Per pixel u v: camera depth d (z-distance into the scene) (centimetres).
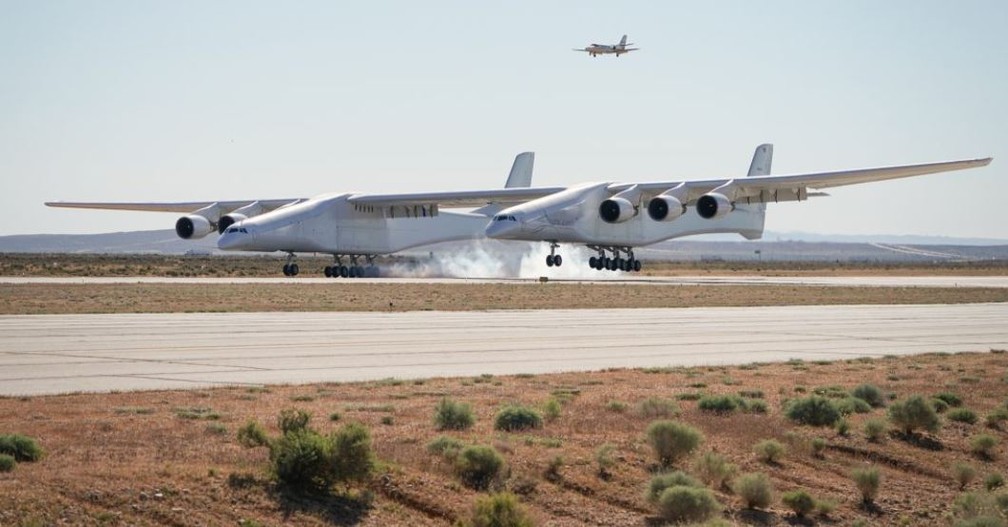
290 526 2577
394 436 3509
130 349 6059
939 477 3653
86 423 3550
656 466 3388
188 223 17125
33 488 2581
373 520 2689
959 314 10662
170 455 3070
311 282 15388
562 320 9025
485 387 4809
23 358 5581
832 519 3112
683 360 6172
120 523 2461
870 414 4500
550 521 2862
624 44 16962
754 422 4103
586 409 4241
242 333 7194
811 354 6688
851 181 15938
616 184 17362
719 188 16300
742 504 3152
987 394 5094
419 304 10750
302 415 3288
